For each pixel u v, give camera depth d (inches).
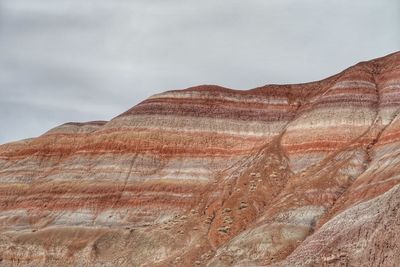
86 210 4343.0
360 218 2972.4
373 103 4512.8
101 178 4547.2
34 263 4030.5
